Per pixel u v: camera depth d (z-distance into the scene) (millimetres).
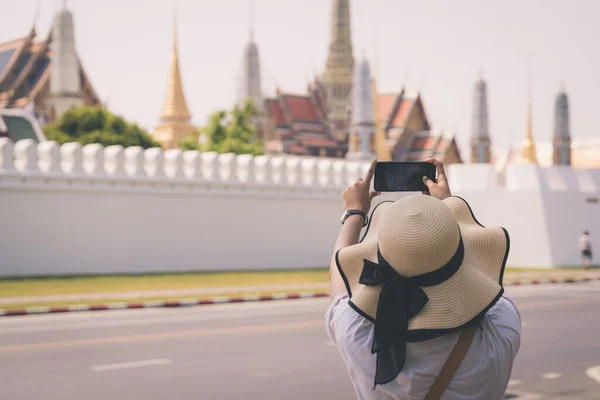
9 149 23875
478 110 73938
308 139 106375
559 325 15203
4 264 23781
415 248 2273
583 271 31500
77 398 8828
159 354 11750
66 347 12391
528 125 77938
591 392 9297
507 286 25422
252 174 28984
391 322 2309
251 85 95562
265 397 8898
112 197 25750
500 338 2410
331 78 128750
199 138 64688
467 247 2463
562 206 34750
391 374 2322
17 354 11734
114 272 25734
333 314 2539
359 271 2443
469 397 2367
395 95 100375
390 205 2650
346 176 31375
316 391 9219
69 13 85875
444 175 2846
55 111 85375
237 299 19344
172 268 27047
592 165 84500
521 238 34312
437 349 2342
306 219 30359
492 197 34312
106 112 62938
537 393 9250
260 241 29156
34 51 89000
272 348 12328
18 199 24000
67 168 25000
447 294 2322
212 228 28000
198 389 9297
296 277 25812
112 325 15055
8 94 87125
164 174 26859
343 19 130000
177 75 106875
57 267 24703
